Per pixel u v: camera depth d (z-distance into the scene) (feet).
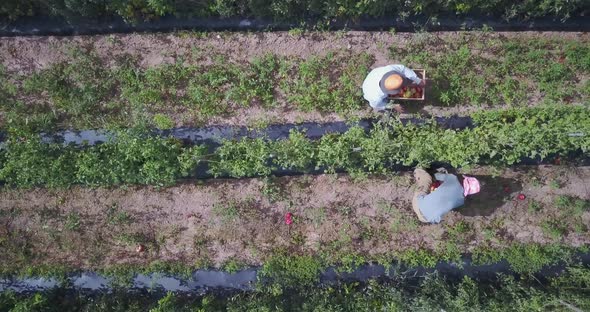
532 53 30.94
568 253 31.24
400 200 31.78
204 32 31.24
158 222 31.91
